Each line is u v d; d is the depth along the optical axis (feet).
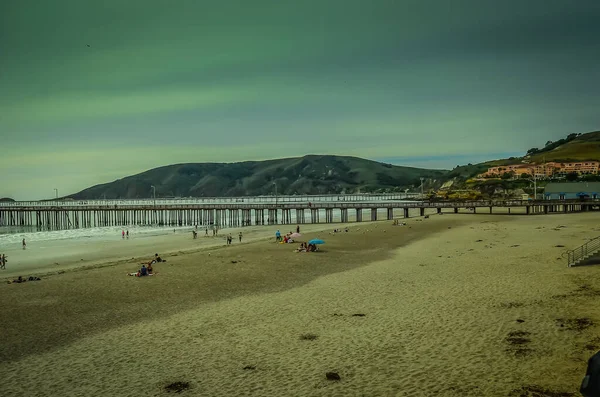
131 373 46.42
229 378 44.50
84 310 70.54
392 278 89.97
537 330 53.11
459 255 116.37
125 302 75.20
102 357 51.03
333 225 261.03
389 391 40.22
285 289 83.82
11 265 134.92
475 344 50.14
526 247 123.24
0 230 343.67
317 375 44.39
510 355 46.37
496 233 167.02
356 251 132.87
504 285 77.46
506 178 583.99
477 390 39.22
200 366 47.75
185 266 108.47
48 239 221.87
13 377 46.11
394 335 54.90
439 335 53.93
